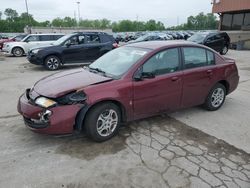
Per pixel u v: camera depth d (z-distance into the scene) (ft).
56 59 36.29
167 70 15.02
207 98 17.58
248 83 27.27
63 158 11.81
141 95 13.97
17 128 14.96
